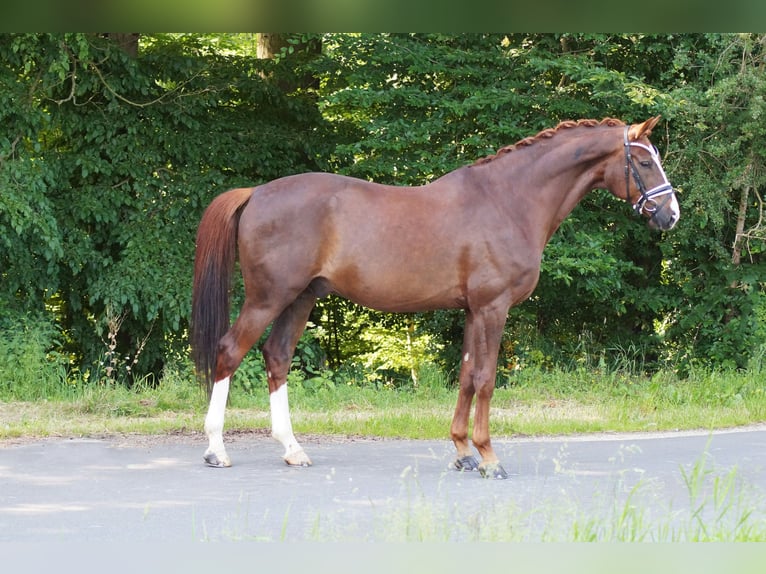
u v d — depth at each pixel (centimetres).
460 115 1380
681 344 1531
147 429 930
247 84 1491
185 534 539
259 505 619
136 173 1416
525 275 743
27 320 1310
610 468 770
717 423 1048
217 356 759
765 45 1333
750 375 1351
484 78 1438
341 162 1562
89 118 1416
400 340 1664
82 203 1385
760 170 1351
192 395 1147
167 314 1383
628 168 755
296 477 718
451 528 525
